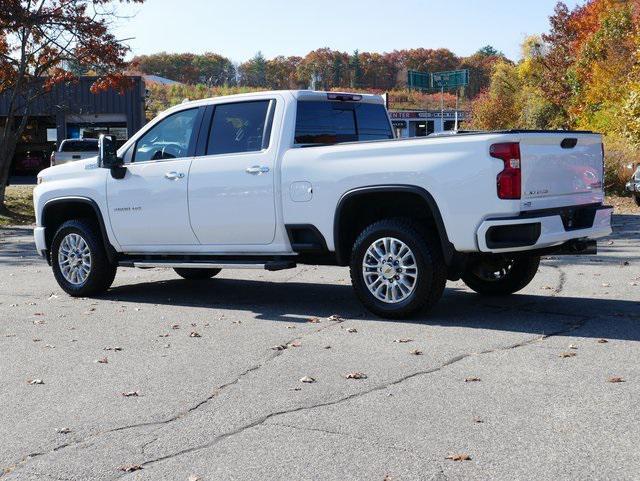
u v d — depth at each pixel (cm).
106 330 721
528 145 668
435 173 679
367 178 712
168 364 589
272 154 774
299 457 396
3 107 4322
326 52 16275
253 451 406
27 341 681
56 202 930
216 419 459
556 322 697
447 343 627
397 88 15700
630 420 436
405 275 711
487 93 7650
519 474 368
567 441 407
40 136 4488
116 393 518
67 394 519
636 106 3294
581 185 733
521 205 659
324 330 693
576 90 5438
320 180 740
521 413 452
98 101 4316
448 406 468
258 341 657
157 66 16150
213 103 830
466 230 671
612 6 5309
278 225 772
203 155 827
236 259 820
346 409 469
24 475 385
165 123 863
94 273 905
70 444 425
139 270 1162
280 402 487
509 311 755
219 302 863
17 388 536
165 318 775
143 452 410
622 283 913
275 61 16450
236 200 793
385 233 714
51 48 2419
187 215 830
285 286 974
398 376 536
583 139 733
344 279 1025
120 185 879
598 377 520
